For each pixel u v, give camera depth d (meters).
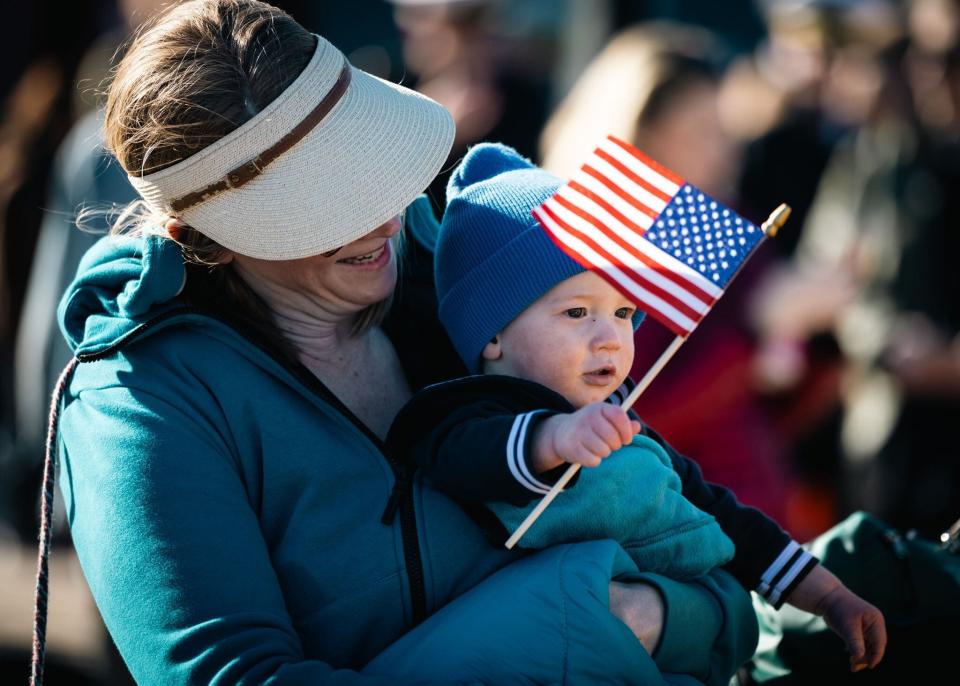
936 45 10.13
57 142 9.23
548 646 4.15
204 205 4.25
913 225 10.07
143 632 4.06
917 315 10.01
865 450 9.95
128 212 4.78
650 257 4.47
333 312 4.61
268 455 4.34
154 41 4.31
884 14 12.27
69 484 4.38
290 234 4.24
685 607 4.51
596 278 4.65
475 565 4.48
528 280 4.68
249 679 3.94
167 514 4.12
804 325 10.15
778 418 10.07
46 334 8.21
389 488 4.43
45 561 4.50
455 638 4.17
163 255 4.33
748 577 5.08
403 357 4.99
